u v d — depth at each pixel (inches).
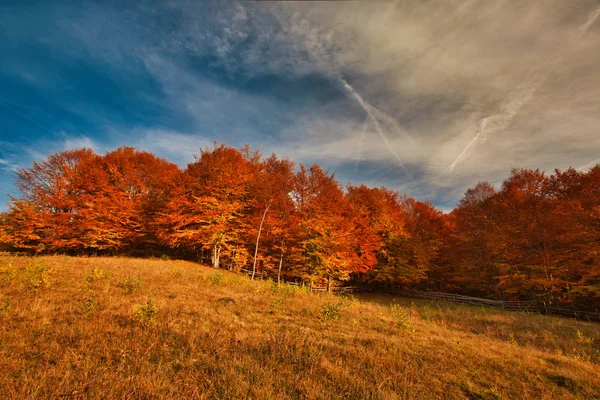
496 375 231.8
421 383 205.8
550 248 808.3
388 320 411.8
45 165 969.5
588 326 561.0
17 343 210.1
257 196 1013.8
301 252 944.3
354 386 189.3
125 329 256.2
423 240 1229.7
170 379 177.2
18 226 875.4
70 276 463.2
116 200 957.8
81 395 152.5
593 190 776.9
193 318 308.7
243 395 165.6
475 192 1250.6
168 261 935.7
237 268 1066.1
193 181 1028.5
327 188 1014.4
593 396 208.2
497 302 943.0
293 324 326.0
